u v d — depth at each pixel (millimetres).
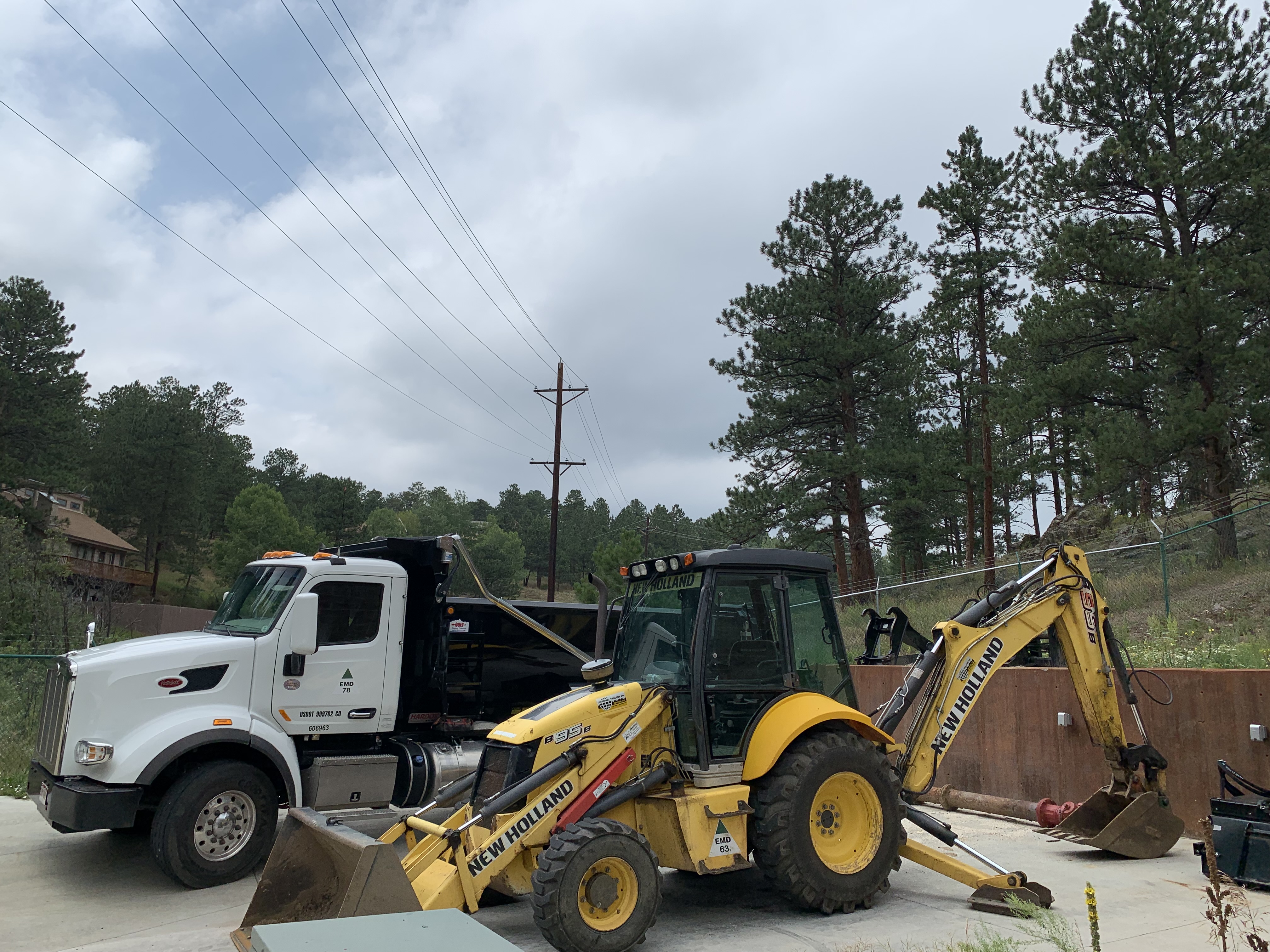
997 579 27766
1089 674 8336
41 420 48844
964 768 11453
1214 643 13758
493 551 102125
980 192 32031
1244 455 21391
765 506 31625
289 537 71250
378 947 2566
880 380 31641
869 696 13383
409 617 9859
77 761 7398
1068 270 21531
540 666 10672
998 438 36375
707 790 6395
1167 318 19328
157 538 70438
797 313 31109
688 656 6738
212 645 8117
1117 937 5844
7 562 24250
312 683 8594
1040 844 8891
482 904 6930
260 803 7883
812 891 6395
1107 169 21641
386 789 8820
